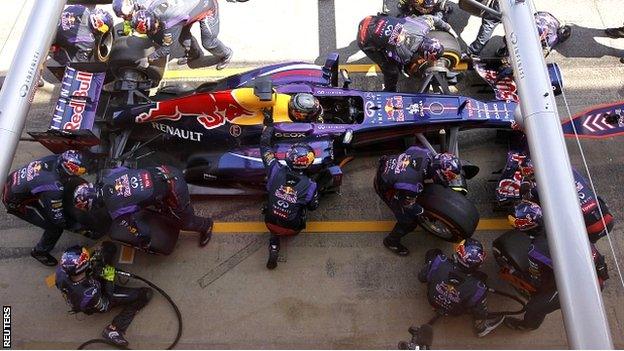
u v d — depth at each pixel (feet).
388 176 19.49
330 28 27.94
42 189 19.17
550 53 26.66
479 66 24.56
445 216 19.84
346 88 22.50
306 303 21.38
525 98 16.51
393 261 22.00
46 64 26.66
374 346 20.52
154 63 23.27
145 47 22.48
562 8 27.99
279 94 21.49
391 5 28.19
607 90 25.55
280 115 21.35
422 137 22.50
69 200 20.59
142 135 22.47
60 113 20.99
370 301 21.30
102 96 23.06
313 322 21.02
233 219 23.20
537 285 18.92
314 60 27.07
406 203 19.53
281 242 22.53
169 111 21.36
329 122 22.74
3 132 16.37
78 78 21.86
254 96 20.76
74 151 19.69
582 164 23.79
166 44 22.62
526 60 17.15
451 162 18.99
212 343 20.80
